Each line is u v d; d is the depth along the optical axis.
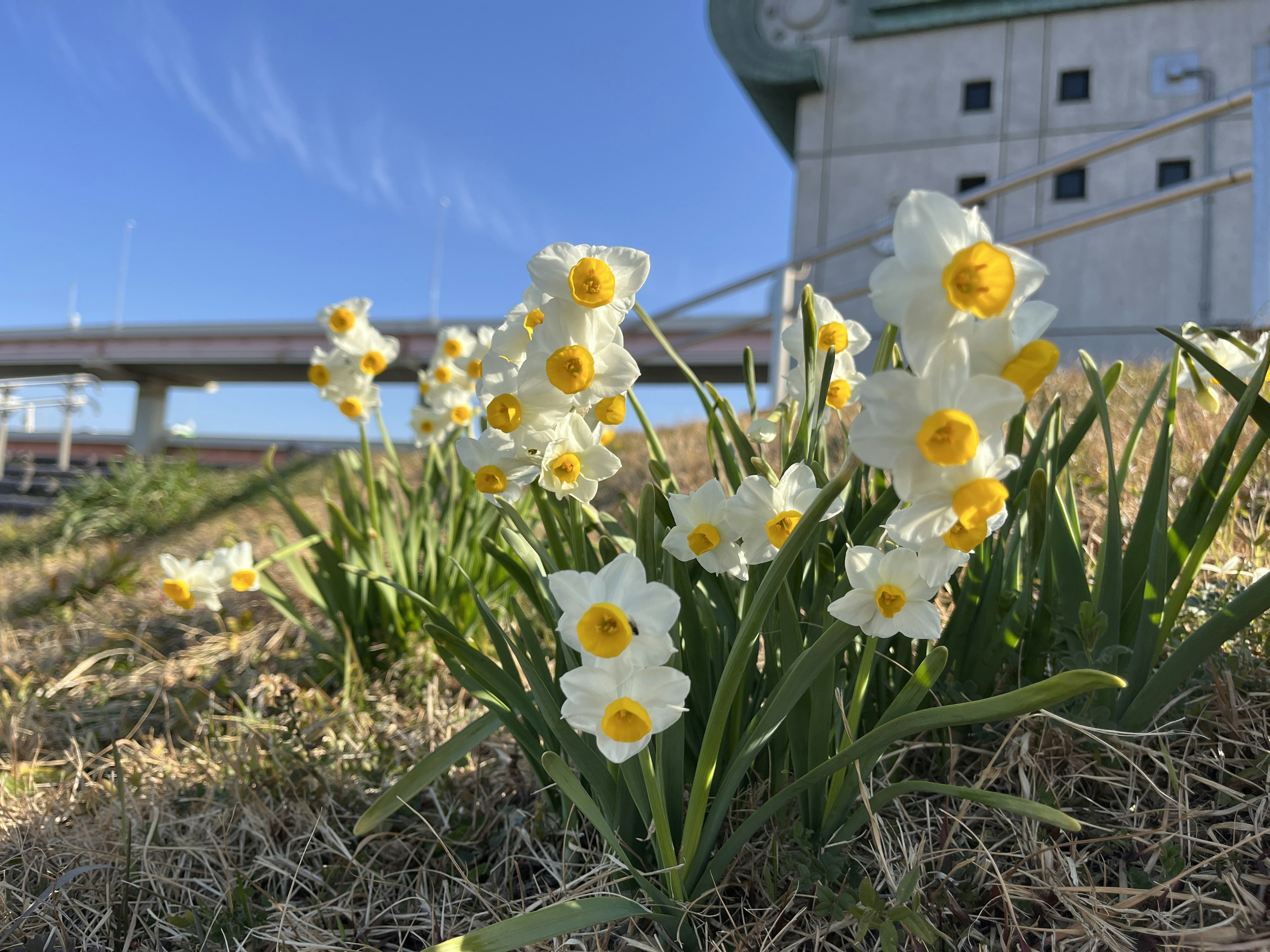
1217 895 0.29
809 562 0.36
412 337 8.89
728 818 0.36
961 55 5.16
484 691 0.38
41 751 0.65
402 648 0.71
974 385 0.19
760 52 5.33
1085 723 0.34
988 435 0.20
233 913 0.38
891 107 5.23
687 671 0.35
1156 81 4.80
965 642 0.38
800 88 5.37
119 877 0.40
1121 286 4.55
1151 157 4.67
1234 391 0.33
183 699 0.73
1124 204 1.08
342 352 0.72
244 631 0.89
